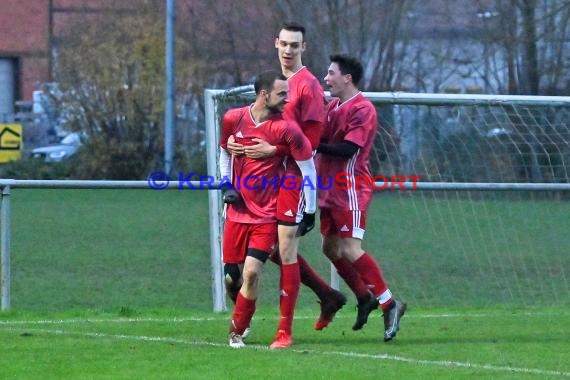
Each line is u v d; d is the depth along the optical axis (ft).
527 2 309.42
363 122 90.68
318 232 147.33
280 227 86.38
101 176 344.08
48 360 80.23
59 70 356.79
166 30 345.31
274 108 84.69
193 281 159.94
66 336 92.99
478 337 96.32
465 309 122.42
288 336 88.89
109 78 348.18
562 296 139.95
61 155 364.38
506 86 327.26
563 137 133.80
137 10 371.15
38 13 460.96
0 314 110.11
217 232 119.75
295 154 84.99
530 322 107.76
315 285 94.63
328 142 92.17
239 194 86.89
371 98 115.14
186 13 371.97
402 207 170.50
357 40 341.62
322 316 95.81
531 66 313.12
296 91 88.43
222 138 87.66
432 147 133.69
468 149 134.82
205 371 75.97
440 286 147.95
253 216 86.48
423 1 346.95
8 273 112.16
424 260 167.02
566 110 133.28
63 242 201.87
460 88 346.33
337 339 94.43
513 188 119.85
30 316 110.11
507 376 74.74
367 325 104.53
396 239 180.75
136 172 344.90
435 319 110.52
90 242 202.28
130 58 353.31
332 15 335.47
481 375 75.05
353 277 94.27
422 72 349.00
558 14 309.01
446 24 344.90
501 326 104.32
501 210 152.76
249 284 86.84
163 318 109.50
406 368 77.61
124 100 345.10
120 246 197.47
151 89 349.20
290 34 88.94
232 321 88.74
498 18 321.93
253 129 85.20
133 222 235.61
